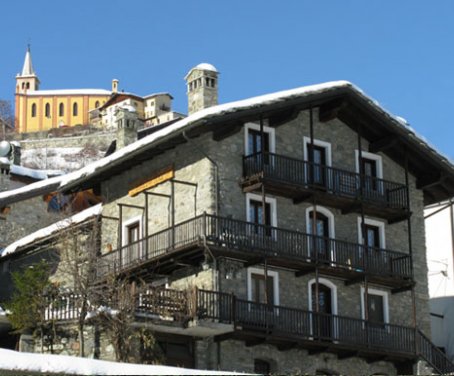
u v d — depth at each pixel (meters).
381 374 35.84
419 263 38.38
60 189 38.50
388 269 36.09
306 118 36.66
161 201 35.22
